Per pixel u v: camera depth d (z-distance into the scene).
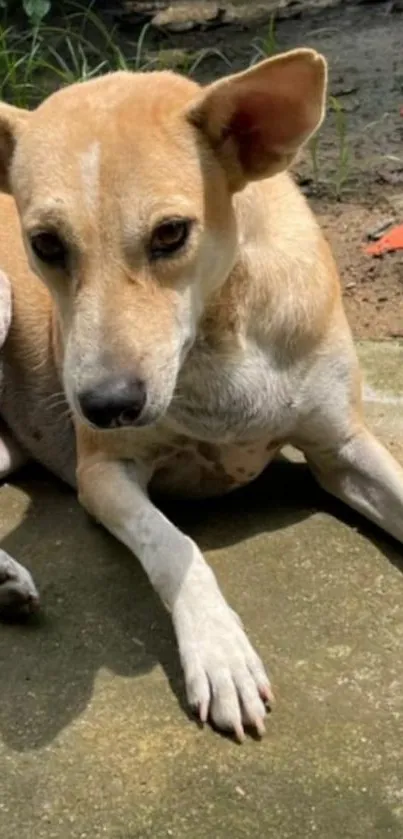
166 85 0.65
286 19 1.54
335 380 0.72
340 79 1.35
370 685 0.62
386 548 0.72
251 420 0.70
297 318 0.69
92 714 0.62
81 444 0.75
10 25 1.43
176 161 0.61
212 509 0.76
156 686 0.63
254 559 0.71
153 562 0.66
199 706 0.60
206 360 0.67
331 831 0.55
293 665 0.64
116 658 0.65
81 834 0.56
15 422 0.83
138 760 0.59
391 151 1.19
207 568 0.65
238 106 0.62
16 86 1.20
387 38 1.45
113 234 0.60
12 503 0.80
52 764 0.59
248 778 0.58
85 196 0.60
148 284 0.61
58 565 0.72
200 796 0.57
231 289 0.66
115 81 0.65
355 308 0.97
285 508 0.76
